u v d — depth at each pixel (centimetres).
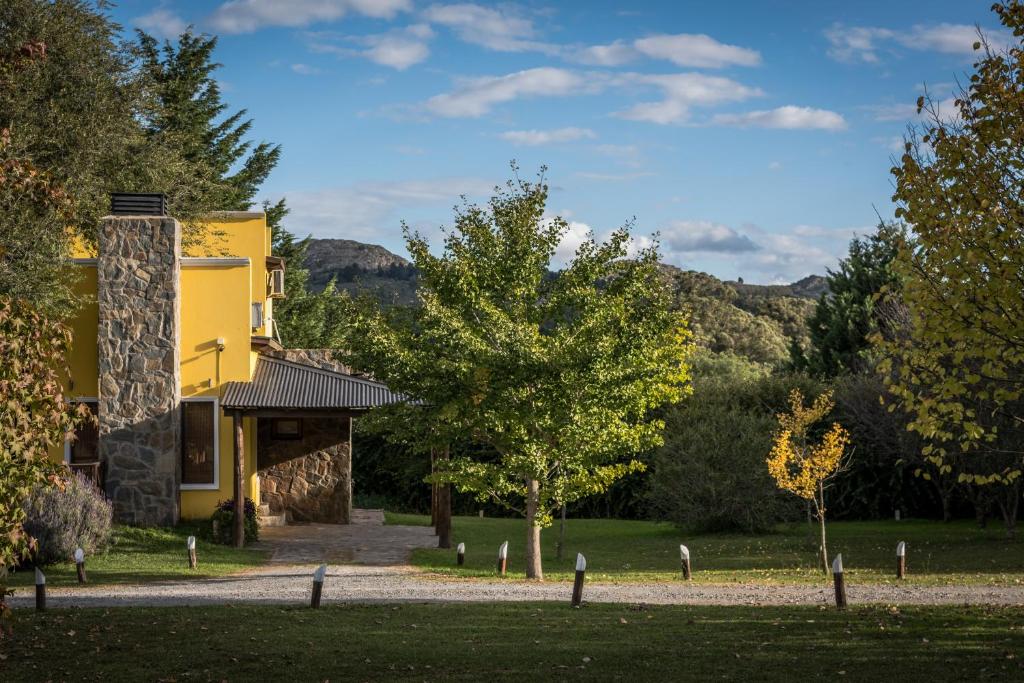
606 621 1263
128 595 1578
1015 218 1013
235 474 2320
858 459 3275
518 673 955
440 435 1962
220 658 1041
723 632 1166
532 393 1858
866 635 1127
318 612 1352
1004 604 1432
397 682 925
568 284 1992
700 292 8644
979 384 1229
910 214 1088
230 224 3203
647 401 1983
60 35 2684
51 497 1969
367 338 1980
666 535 2906
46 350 915
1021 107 1036
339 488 2945
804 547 2486
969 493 2730
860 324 4603
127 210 2483
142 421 2403
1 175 933
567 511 3691
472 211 2050
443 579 1816
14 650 1089
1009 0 1059
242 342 2511
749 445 2869
